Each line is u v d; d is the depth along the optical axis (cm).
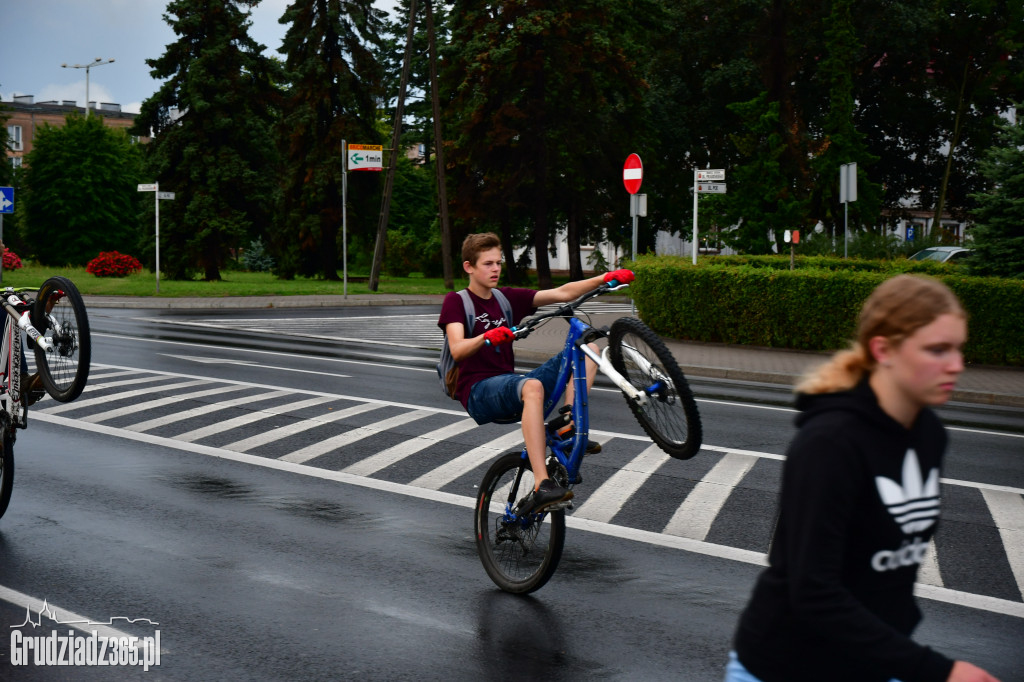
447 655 451
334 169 4441
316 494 761
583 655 453
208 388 1302
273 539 640
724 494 764
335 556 605
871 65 4875
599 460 888
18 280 4112
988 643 471
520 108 4162
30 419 1070
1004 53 4772
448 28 4344
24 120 10862
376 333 2195
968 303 1619
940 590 550
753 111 3781
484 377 548
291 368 1539
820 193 4147
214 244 4319
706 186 2097
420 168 6675
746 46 4619
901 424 219
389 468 850
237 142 4422
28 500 729
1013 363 1606
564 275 6097
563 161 4197
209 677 425
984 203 1917
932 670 200
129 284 3850
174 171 4391
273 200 4462
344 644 464
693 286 1909
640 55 4481
